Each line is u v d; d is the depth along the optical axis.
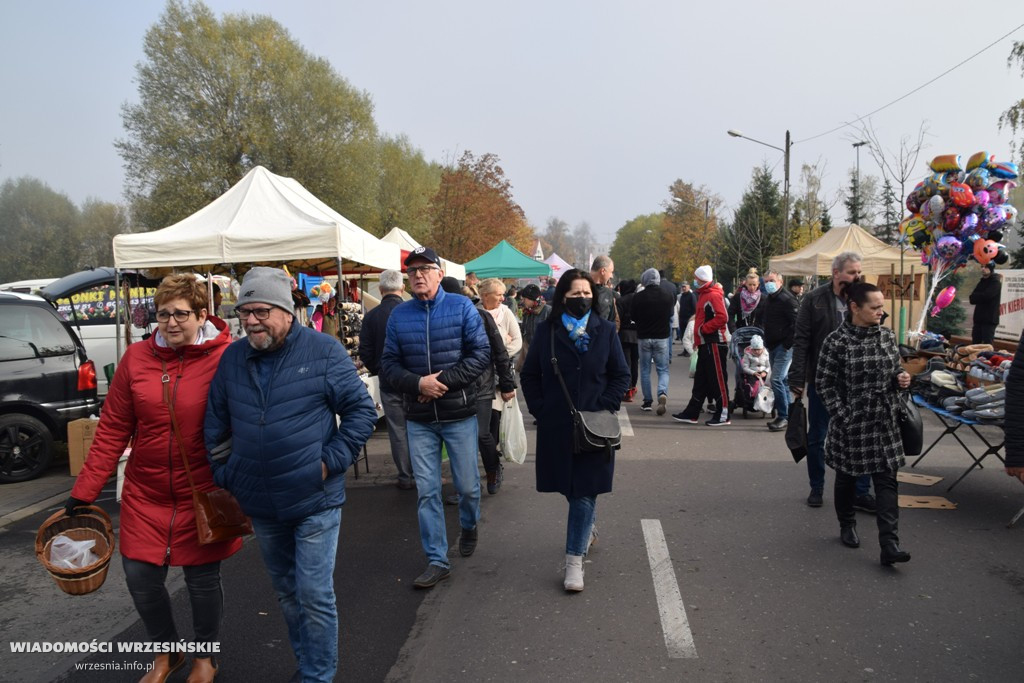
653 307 9.51
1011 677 3.08
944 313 19.94
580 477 4.01
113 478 6.75
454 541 4.98
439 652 3.43
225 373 2.88
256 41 29.27
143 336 9.78
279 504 2.80
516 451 6.24
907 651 3.32
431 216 35.50
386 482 6.55
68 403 7.44
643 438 8.14
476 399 4.36
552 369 4.07
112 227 47.97
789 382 5.44
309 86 29.94
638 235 98.44
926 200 9.36
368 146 31.44
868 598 3.89
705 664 3.25
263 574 4.53
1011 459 3.07
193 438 2.93
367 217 31.75
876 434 4.28
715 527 5.07
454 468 4.42
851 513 4.66
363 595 4.10
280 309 2.81
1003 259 9.15
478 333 4.27
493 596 4.05
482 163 35.56
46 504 6.34
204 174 27.72
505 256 17.66
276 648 3.54
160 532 2.96
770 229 35.22
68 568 2.89
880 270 14.59
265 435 2.78
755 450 7.43
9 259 45.28
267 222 7.41
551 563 4.52
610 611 3.82
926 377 6.30
